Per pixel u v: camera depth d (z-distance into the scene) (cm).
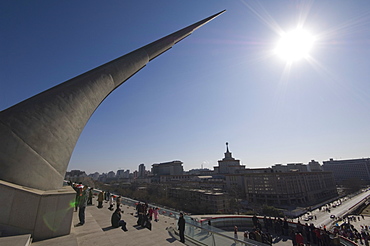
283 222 1717
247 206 6650
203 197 5912
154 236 855
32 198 571
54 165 741
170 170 13738
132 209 1734
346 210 6231
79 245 598
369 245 2600
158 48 1505
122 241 743
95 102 982
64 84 902
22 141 650
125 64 1205
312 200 8325
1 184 538
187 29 1822
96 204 1803
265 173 7819
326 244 1311
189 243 913
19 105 713
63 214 613
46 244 529
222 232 847
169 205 6381
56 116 768
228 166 12150
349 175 17850
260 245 720
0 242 471
